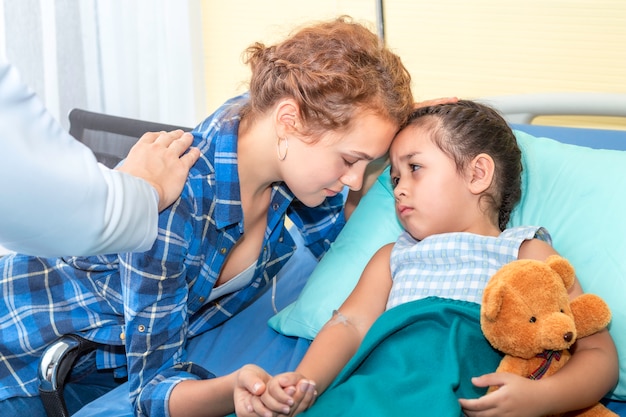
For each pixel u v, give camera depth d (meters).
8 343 1.40
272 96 1.30
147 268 1.23
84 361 1.46
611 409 1.32
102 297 1.39
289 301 1.69
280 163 1.33
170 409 1.23
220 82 2.86
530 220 1.48
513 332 1.13
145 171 1.23
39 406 1.44
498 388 1.13
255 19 2.73
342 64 1.25
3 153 0.87
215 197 1.36
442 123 1.37
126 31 2.55
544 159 1.53
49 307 1.41
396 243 1.46
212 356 1.51
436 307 1.23
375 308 1.40
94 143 2.01
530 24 2.31
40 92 2.34
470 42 2.40
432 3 2.42
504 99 2.04
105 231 1.03
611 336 1.26
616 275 1.34
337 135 1.25
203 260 1.38
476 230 1.39
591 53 2.26
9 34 2.24
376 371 1.21
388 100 1.27
